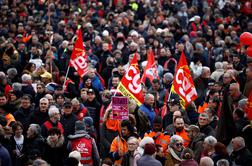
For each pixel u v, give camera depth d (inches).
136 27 2827.3
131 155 1316.4
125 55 2240.4
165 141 1422.2
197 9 3206.2
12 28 2679.6
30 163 1307.8
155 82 1729.8
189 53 2326.5
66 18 3004.4
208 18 2984.7
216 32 2687.0
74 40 2250.2
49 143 1358.3
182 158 1258.0
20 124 1432.1
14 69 1926.7
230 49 2319.1
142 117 1560.0
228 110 1359.5
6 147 1398.9
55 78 1979.6
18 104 1664.6
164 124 1545.3
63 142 1366.9
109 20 2874.0
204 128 1437.0
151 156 1250.0
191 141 1398.9
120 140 1390.3
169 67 2140.7
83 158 1368.1
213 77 1924.2
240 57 2160.4
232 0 3334.2
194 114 1614.2
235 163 1274.6
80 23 2800.2
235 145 1272.1
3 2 3280.0
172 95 1643.7
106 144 1503.4
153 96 1584.6
